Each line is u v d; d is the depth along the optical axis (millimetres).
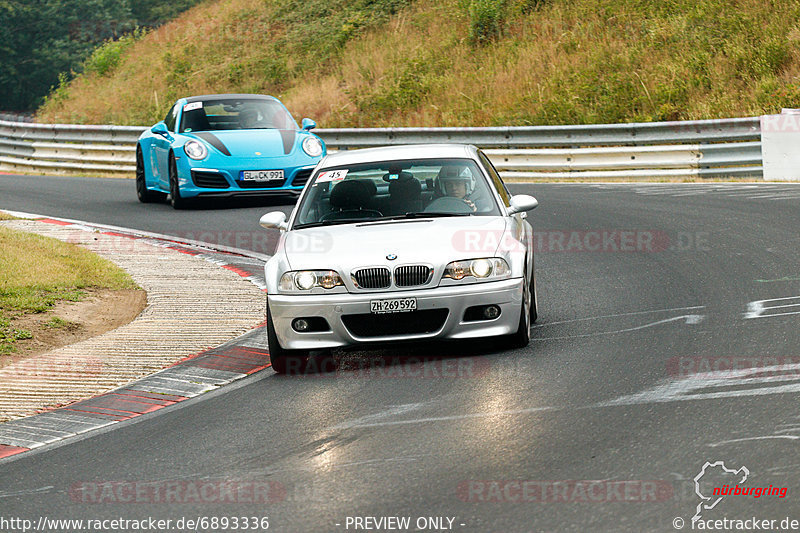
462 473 16734
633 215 48906
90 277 37312
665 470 16141
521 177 69812
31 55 193375
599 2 98125
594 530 13930
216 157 55500
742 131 62875
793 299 29172
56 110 120125
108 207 59594
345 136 77938
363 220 28062
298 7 128500
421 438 18906
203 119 59375
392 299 24797
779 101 70250
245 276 38688
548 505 14945
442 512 15000
